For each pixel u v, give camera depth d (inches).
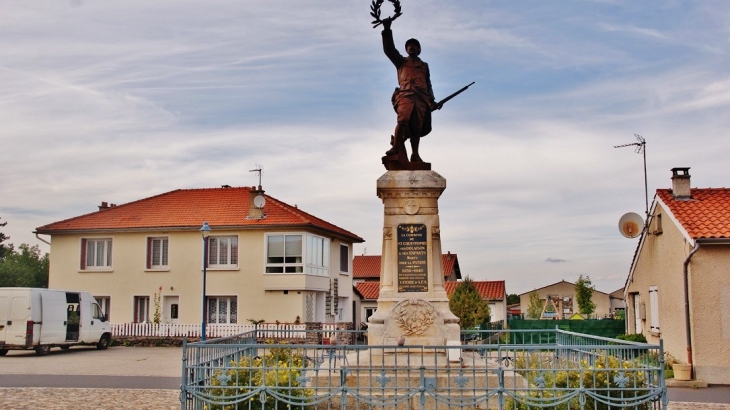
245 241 1455.5
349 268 1759.4
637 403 419.2
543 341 1190.3
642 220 936.3
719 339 802.8
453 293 1577.3
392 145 589.6
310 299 1478.8
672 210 868.6
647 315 996.6
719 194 905.5
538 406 414.6
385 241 571.8
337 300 1638.8
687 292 820.6
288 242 1437.0
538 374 477.1
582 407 416.8
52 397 642.2
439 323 548.7
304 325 1384.1
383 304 559.8
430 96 588.1
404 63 590.9
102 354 1181.7
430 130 593.3
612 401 432.5
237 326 1401.3
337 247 1660.9
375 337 548.4
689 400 661.3
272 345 441.7
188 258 1475.1
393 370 430.0
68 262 1528.1
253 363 502.3
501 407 419.5
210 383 451.8
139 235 1498.5
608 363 449.7
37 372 881.5
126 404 598.9
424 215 570.6
